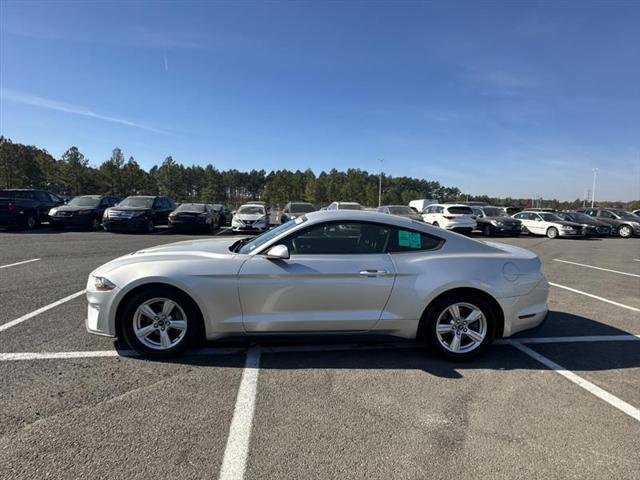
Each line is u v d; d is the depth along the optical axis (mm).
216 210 23281
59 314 5137
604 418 3004
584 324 5266
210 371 3633
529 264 4082
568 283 8102
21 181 48938
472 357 3969
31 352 3949
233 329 3814
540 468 2420
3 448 2473
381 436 2715
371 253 3961
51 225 18391
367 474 2336
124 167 59750
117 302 3760
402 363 3914
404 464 2432
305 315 3816
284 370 3699
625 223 21812
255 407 3041
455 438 2713
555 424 2912
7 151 47094
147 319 3850
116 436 2629
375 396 3260
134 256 4133
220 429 2744
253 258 3850
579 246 16422
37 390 3207
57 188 55688
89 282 3895
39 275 7484
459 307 3963
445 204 21234
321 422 2865
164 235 16781
